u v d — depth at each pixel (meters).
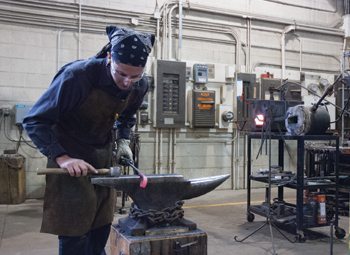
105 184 1.38
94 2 5.08
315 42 6.54
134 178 1.43
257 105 3.70
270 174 3.34
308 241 3.31
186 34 5.57
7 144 4.69
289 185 3.43
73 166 1.31
